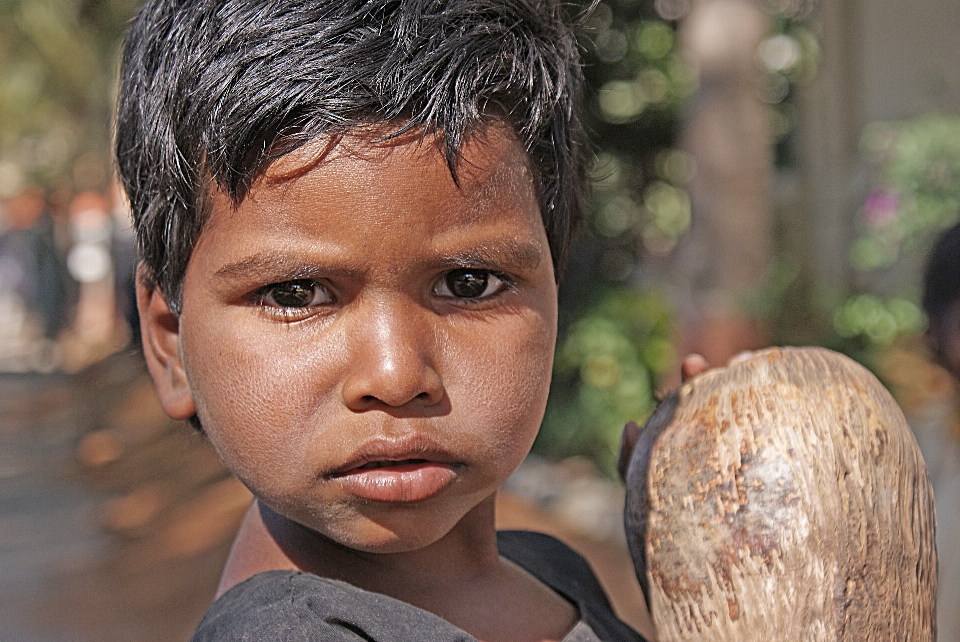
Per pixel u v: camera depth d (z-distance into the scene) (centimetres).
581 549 461
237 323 108
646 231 780
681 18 751
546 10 125
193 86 110
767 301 534
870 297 657
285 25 108
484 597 133
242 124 105
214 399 111
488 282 113
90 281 1702
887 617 118
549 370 119
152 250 121
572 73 137
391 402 105
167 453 795
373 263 104
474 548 136
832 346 580
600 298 655
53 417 1091
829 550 118
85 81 1339
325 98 104
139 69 122
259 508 131
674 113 766
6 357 1592
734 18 512
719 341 492
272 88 104
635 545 131
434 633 112
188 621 467
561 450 648
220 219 109
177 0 116
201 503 633
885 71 834
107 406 1006
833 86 851
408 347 105
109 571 552
